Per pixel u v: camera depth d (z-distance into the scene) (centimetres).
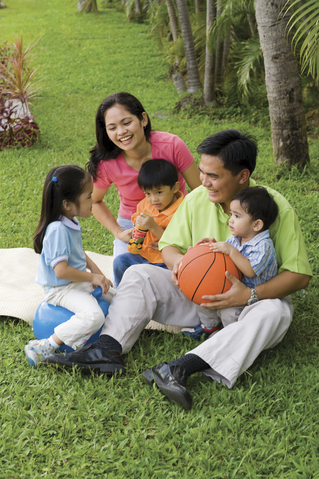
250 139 269
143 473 209
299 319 320
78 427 235
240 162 262
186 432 232
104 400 254
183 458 221
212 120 888
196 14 997
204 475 209
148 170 312
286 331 292
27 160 691
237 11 816
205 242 290
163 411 248
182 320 304
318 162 616
